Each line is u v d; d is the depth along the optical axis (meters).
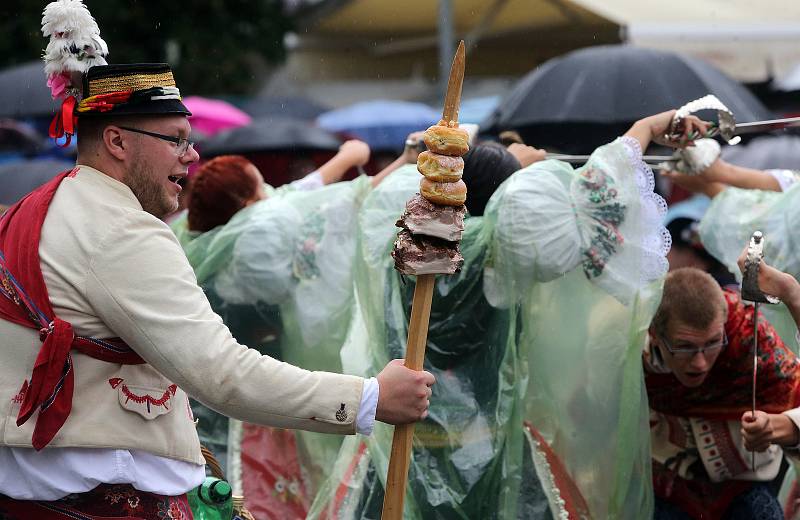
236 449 7.59
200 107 18.31
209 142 15.28
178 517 4.95
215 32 23.56
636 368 6.30
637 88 10.96
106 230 4.67
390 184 6.73
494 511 6.27
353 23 20.84
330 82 21.34
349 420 4.74
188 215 7.90
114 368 4.72
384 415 4.80
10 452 4.75
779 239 7.21
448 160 4.80
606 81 11.01
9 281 4.71
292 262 7.45
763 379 6.57
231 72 23.67
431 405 6.31
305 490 7.53
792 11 17.64
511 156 6.70
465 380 6.35
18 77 15.91
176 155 4.93
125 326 4.61
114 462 4.70
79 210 4.75
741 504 6.80
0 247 4.80
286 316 7.55
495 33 18.61
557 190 6.19
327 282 7.44
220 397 4.63
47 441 4.56
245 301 7.52
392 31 20.67
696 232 9.78
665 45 16.98
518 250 6.13
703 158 7.42
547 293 6.36
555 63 11.61
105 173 4.88
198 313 4.66
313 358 7.54
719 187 7.60
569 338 6.35
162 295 4.62
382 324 6.51
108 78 4.82
